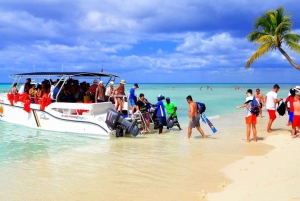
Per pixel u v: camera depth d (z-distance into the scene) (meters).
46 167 8.02
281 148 9.59
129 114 13.87
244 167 7.62
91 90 14.59
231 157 8.76
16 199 5.83
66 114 13.35
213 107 28.41
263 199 5.15
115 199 5.78
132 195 5.97
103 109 13.53
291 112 13.30
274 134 12.30
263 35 20.45
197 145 10.65
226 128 14.84
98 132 12.34
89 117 12.62
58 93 13.73
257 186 5.98
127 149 10.20
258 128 14.23
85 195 6.01
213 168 7.70
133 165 8.14
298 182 5.80
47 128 14.06
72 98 14.23
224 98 43.12
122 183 6.69
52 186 6.54
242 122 17.20
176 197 5.80
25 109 14.58
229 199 5.43
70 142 11.49
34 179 7.02
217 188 6.23
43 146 10.73
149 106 14.53
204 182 6.64
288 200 4.93
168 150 9.92
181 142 11.30
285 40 19.83
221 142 11.09
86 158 8.98
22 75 14.96
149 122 13.80
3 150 10.10
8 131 13.82
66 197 5.91
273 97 12.60
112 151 9.89
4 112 16.20
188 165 8.03
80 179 7.00
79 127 12.93
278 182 6.01
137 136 12.76
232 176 6.98
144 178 7.02
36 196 5.98
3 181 6.87
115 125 12.31
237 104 31.84
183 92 66.94
